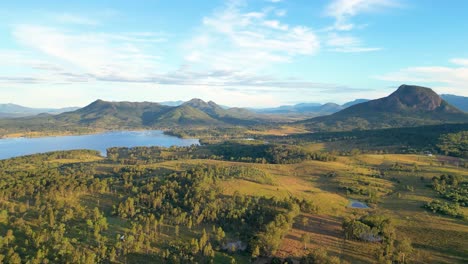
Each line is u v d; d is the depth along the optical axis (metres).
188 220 166.88
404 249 134.38
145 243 146.12
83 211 169.75
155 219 162.88
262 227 157.50
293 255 138.12
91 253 130.12
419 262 131.75
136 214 174.25
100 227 154.38
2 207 171.00
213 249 143.62
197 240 144.00
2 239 134.88
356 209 197.12
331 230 163.62
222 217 168.12
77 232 153.00
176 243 146.88
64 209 171.62
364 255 138.12
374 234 150.12
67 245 136.75
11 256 122.81
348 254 139.00
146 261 133.88
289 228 160.12
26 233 144.50
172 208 177.12
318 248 136.12
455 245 143.75
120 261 133.25
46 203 177.50
